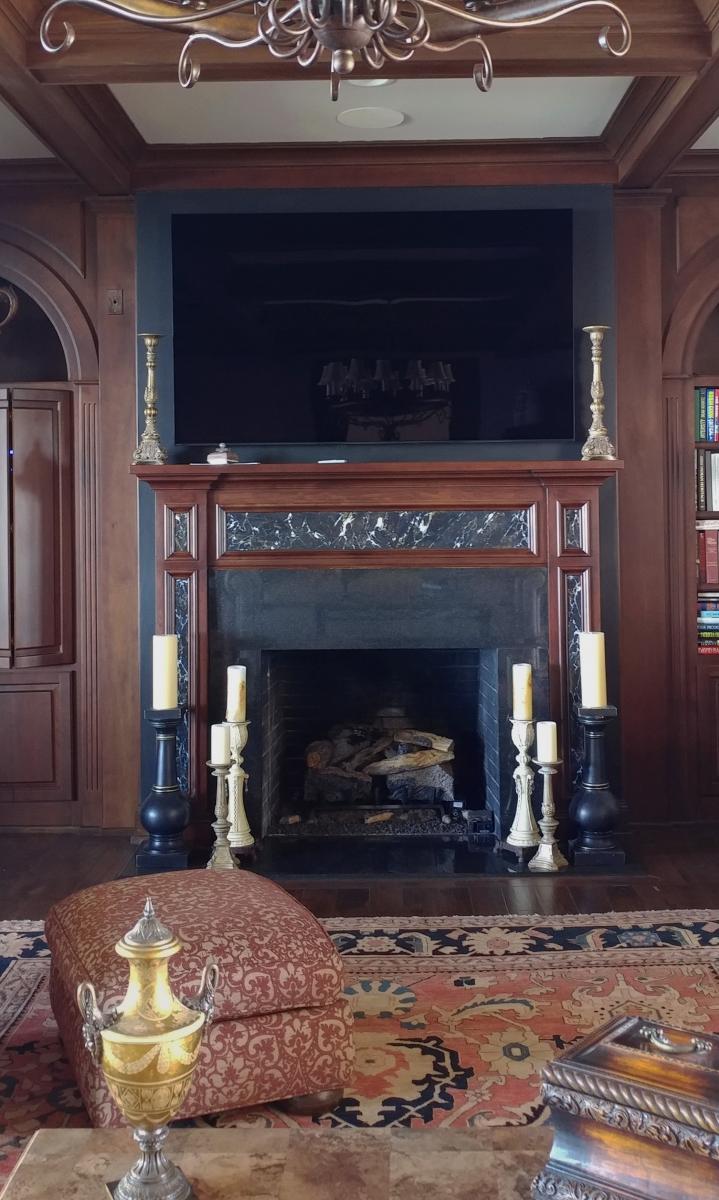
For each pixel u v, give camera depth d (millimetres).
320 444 4922
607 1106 1355
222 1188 1540
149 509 4977
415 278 4875
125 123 4473
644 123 4371
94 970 2434
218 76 3740
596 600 4723
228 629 4781
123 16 1857
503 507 4734
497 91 4262
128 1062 1468
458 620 4762
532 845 4543
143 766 4988
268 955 2510
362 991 3250
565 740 4758
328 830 5023
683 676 5227
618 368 5055
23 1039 2961
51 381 5410
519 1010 3105
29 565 5082
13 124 4547
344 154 4844
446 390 4887
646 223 5016
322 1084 2539
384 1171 1576
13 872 4547
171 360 4977
